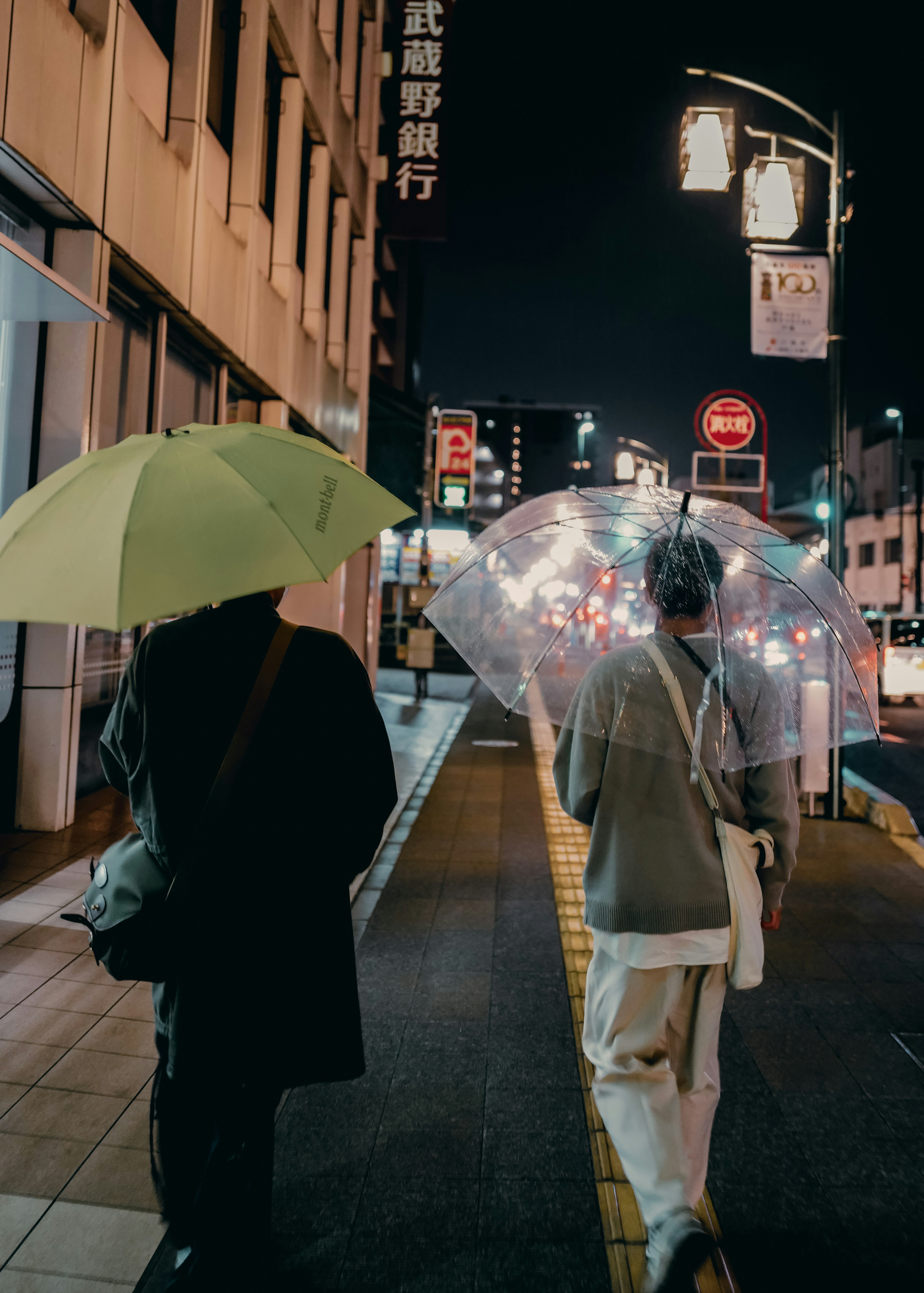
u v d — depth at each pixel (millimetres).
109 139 6074
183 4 7656
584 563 2391
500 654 2428
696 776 2061
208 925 1679
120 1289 2059
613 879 2096
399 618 31906
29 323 5785
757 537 2305
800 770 7637
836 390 8086
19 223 5590
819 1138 2764
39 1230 2254
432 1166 2572
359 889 5461
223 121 9062
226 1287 1762
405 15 14727
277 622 1821
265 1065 1739
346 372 15867
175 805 1707
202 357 8992
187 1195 1982
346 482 1778
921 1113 2924
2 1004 3533
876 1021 3637
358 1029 1851
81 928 4324
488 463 81875
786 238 8492
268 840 1712
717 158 8078
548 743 12648
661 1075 2068
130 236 6457
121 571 1415
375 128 16641
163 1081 1962
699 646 2143
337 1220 2330
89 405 5965
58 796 5949
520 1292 2084
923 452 45062
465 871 5902
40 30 5094
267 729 1722
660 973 2098
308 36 11414
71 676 6031
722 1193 2480
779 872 2180
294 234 11117
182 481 1555
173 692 1722
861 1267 2193
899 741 14547
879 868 6078
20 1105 2834
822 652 2281
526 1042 3379
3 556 1532
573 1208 2393
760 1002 3816
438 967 4160
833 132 8172
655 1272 1929
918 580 38750
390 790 1853
